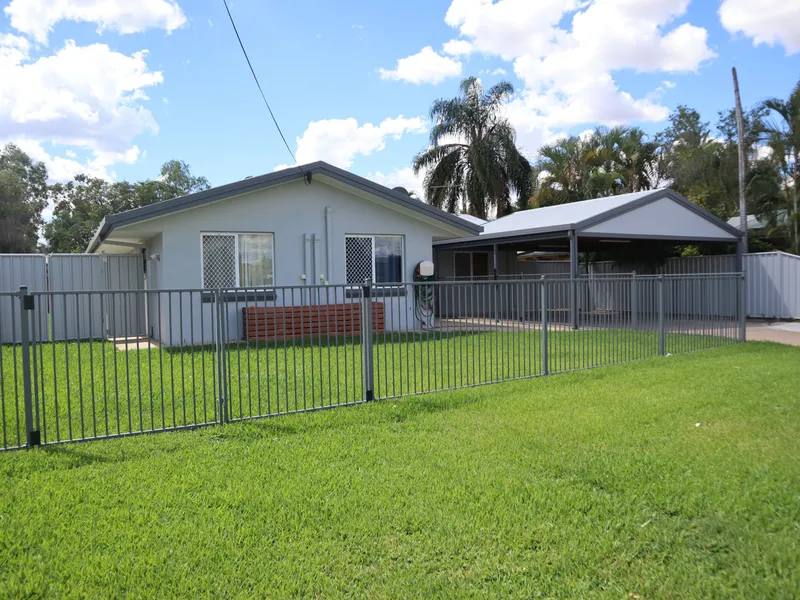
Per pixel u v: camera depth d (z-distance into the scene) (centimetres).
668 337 1039
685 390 691
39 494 386
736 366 860
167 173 4206
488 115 2989
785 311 1706
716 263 1881
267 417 584
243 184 1191
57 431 499
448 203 3047
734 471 419
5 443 481
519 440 499
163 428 538
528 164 2989
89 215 4066
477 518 348
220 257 1219
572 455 459
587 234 1486
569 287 1133
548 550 313
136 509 362
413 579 285
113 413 604
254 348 1016
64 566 295
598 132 2927
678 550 311
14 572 291
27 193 3988
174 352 984
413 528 336
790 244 2156
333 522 345
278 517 350
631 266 2128
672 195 1652
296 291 1281
